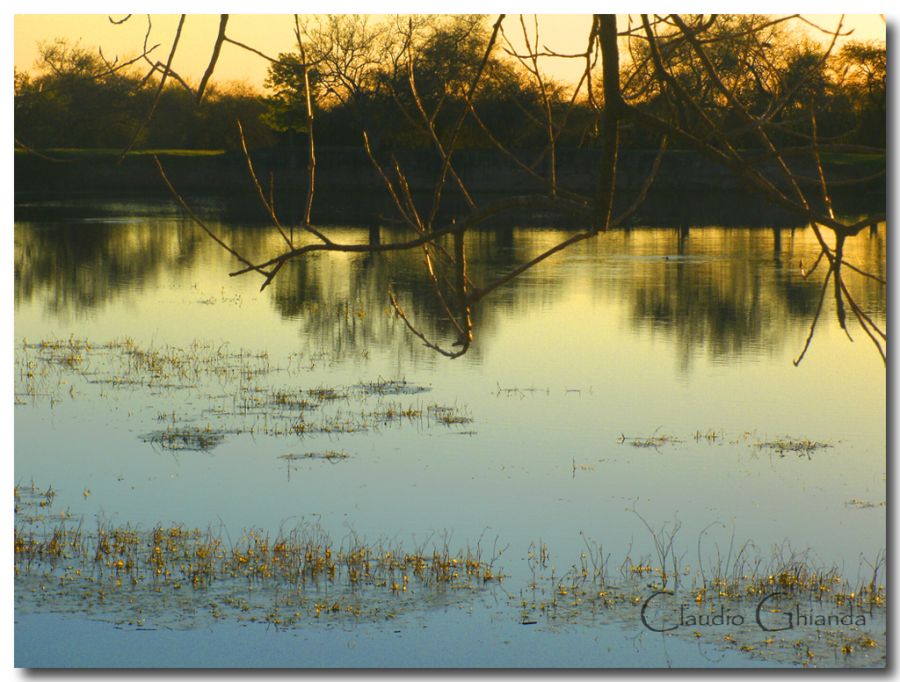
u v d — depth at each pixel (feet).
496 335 254.47
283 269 386.32
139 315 280.51
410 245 29.86
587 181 427.74
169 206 607.37
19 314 278.87
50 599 96.43
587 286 334.44
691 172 612.29
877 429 168.96
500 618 93.40
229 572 104.37
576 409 181.27
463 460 149.28
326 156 618.44
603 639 89.45
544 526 121.70
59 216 550.36
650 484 139.23
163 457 148.46
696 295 315.17
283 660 83.46
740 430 168.04
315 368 213.05
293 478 139.44
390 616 94.02
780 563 109.29
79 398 183.52
